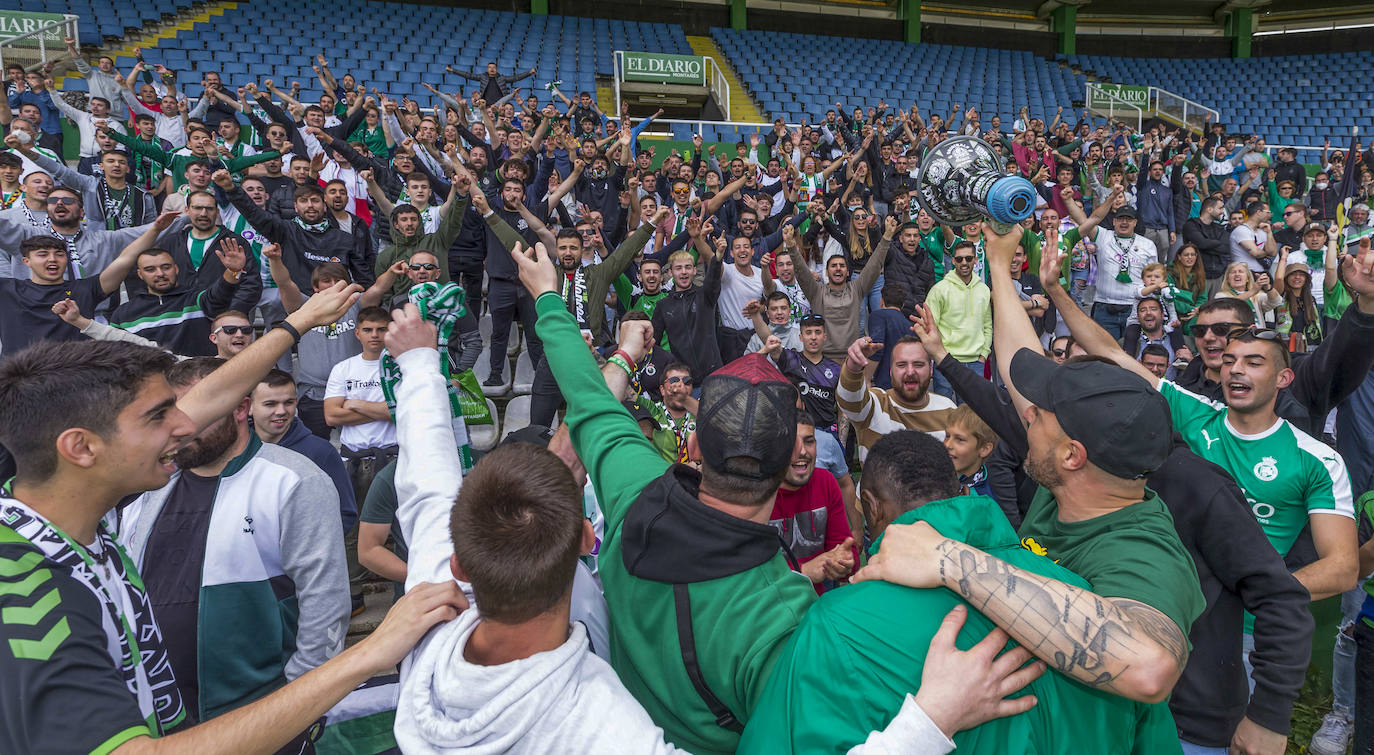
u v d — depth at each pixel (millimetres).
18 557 1173
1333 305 6516
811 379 5438
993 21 24984
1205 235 9500
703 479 1184
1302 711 3420
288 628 2158
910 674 996
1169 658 990
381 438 4441
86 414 1229
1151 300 6258
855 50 22672
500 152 9828
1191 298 7180
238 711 1127
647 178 9812
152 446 1303
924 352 4043
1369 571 2502
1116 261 7855
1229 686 1840
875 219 8203
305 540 2074
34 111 9383
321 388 5086
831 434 3803
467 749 993
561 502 1041
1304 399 2920
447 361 1621
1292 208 9281
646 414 4102
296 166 7160
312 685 1120
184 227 5688
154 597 1971
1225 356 2568
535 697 996
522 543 995
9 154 6086
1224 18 25328
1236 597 1826
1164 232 10688
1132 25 25719
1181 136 17125
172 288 5008
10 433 1219
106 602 1302
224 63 15234
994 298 1850
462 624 1112
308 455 3291
